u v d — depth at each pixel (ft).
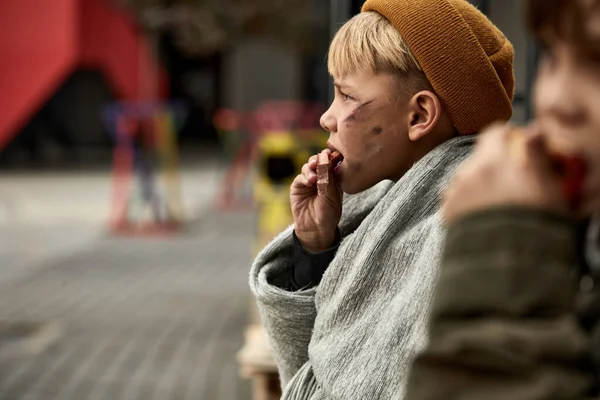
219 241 41.63
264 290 6.22
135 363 21.34
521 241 3.16
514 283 3.14
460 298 3.20
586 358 3.20
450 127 5.72
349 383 5.27
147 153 46.57
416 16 5.57
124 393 19.08
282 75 102.37
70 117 86.84
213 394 18.89
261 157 33.42
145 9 70.23
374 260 5.46
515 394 3.11
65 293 29.60
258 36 75.10
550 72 3.26
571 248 3.21
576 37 3.12
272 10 73.36
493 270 3.16
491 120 5.70
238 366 20.94
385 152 5.76
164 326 25.03
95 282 31.50
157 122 48.29
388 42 5.62
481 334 3.14
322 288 5.75
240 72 102.53
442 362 3.24
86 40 63.46
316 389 5.76
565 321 3.16
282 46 80.28
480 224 3.22
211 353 22.15
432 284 4.99
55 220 46.65
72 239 41.47
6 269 34.04
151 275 32.96
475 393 3.17
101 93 87.51
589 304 3.30
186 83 113.70
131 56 71.77
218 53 108.27
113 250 38.70
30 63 62.80
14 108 63.62
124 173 63.52
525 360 3.10
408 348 5.06
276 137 34.37
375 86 5.70
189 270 34.14
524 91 10.54
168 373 20.51
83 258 36.52
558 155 3.22
